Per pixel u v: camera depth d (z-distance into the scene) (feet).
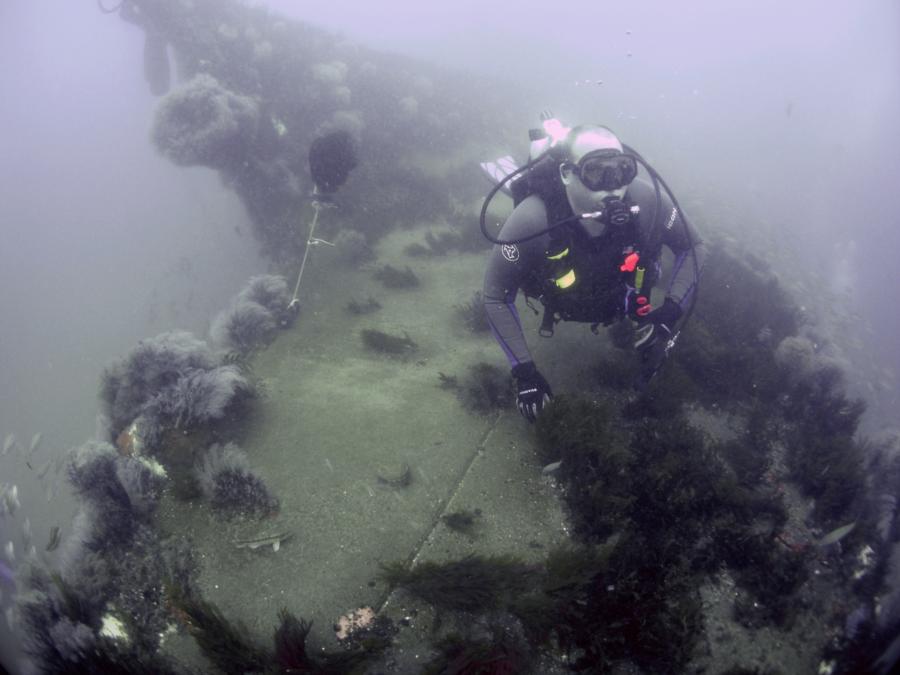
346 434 12.46
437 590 8.44
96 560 9.71
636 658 8.00
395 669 7.83
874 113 115.75
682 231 12.23
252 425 12.89
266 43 35.22
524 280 12.10
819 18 223.10
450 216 26.81
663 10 204.23
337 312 18.65
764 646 8.27
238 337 17.08
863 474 11.12
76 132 112.27
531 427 12.09
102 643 8.33
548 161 11.32
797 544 9.96
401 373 14.85
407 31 143.43
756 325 18.83
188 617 8.55
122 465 10.86
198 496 10.71
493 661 7.56
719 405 13.92
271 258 27.96
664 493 10.16
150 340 14.55
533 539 9.79
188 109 28.37
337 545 9.77
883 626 8.30
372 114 35.53
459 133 37.60
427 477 11.14
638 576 8.75
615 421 12.73
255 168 29.99
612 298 11.44
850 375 22.15
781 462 12.31
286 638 7.79
